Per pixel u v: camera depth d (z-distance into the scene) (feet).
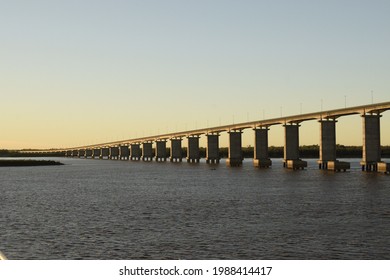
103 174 578.66
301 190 333.42
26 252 141.49
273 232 169.99
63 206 250.78
